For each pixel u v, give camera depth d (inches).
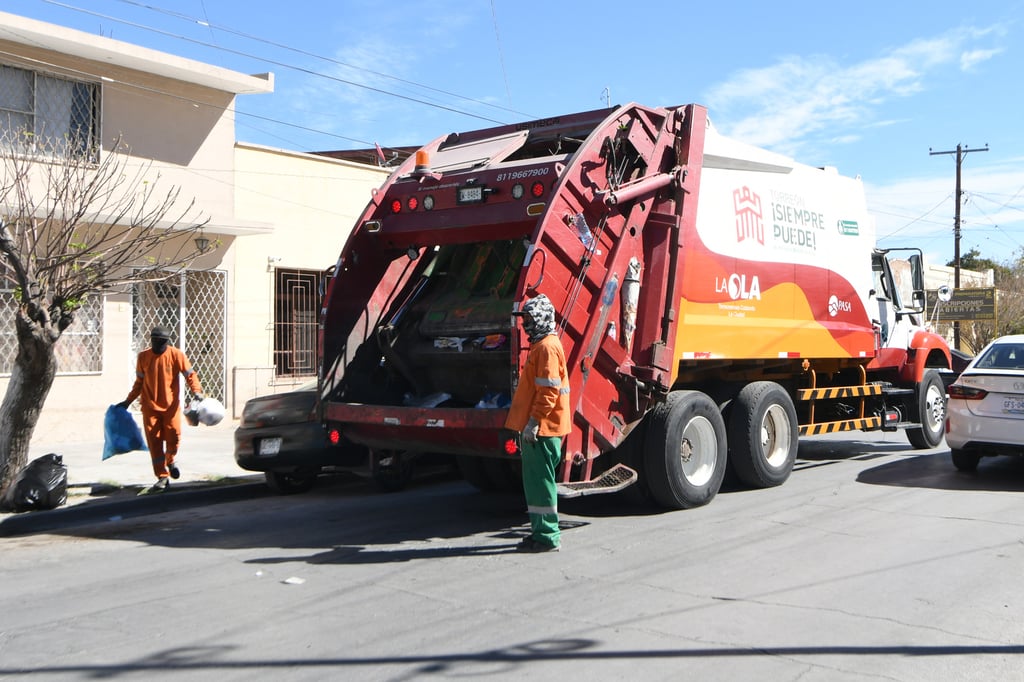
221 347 601.9
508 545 275.9
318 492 395.9
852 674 166.9
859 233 442.0
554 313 270.4
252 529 313.4
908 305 494.3
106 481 386.0
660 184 310.5
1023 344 406.6
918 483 377.1
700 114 333.4
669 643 183.8
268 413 366.9
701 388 368.2
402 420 291.4
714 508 327.3
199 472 416.8
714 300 338.6
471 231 299.7
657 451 311.6
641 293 308.0
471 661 175.8
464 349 304.5
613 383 298.0
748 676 166.2
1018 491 355.9
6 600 226.5
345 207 685.3
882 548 261.1
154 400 369.7
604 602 212.5
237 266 615.5
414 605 213.5
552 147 331.0
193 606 216.8
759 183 370.3
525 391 261.6
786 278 382.0
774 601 211.3
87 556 275.6
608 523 304.3
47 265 325.1
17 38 494.6
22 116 511.2
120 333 545.0
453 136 356.2
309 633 194.5
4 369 498.0
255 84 586.9
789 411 373.7
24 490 324.2
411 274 333.4
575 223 280.8
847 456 472.4
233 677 170.7
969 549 259.1
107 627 201.8
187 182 574.9
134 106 550.9
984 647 180.5
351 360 317.7
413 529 307.1
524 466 265.1
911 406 483.8
